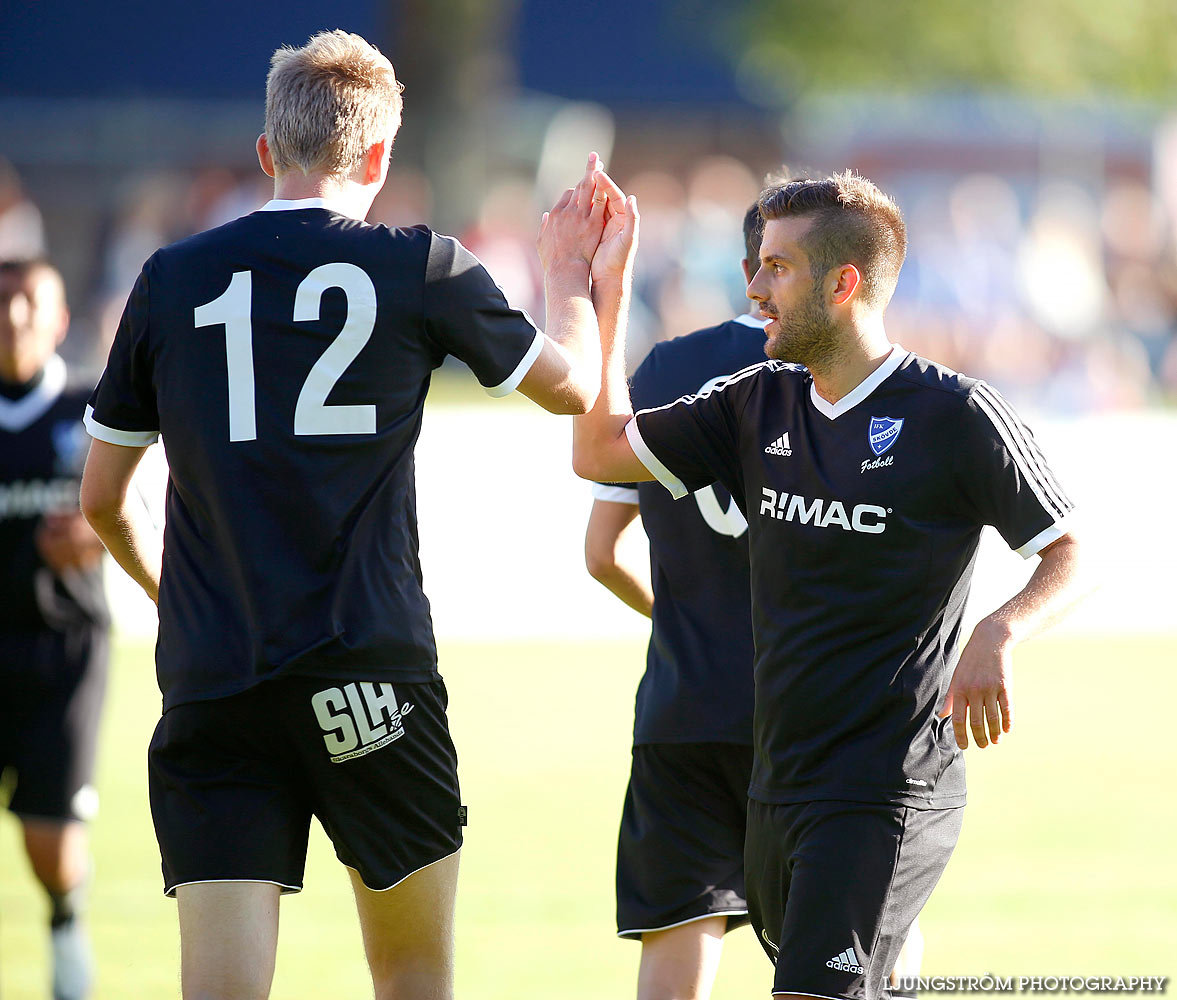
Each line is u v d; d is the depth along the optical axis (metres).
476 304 12.65
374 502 12.38
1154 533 45.19
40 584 18.41
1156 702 32.97
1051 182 78.12
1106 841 23.08
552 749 28.56
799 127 88.19
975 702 11.86
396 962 13.01
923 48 94.81
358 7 96.06
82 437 18.80
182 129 71.62
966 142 77.94
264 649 12.02
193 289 12.45
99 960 18.38
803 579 12.53
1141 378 73.94
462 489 43.66
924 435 12.27
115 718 30.70
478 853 22.39
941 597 12.34
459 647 39.12
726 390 13.37
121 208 69.06
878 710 12.28
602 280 13.91
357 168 12.96
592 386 13.37
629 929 14.61
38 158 69.50
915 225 74.62
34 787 17.92
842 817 12.22
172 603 12.49
